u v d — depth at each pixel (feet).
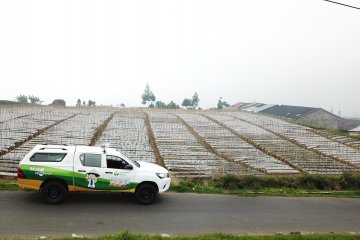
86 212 38.91
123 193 47.44
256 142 118.52
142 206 42.57
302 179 63.05
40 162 40.60
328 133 152.15
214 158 85.87
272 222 40.47
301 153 101.14
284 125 170.81
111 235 31.55
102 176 41.83
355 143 129.70
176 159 83.46
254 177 60.29
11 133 100.42
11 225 33.58
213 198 48.62
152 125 148.97
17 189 45.09
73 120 147.33
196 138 123.65
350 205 49.90
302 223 40.83
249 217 41.63
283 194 53.78
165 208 42.52
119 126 137.69
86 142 95.45
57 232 32.81
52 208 39.32
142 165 45.80
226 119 189.47
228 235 33.32
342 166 86.07
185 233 35.12
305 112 232.32
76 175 41.09
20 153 72.49
